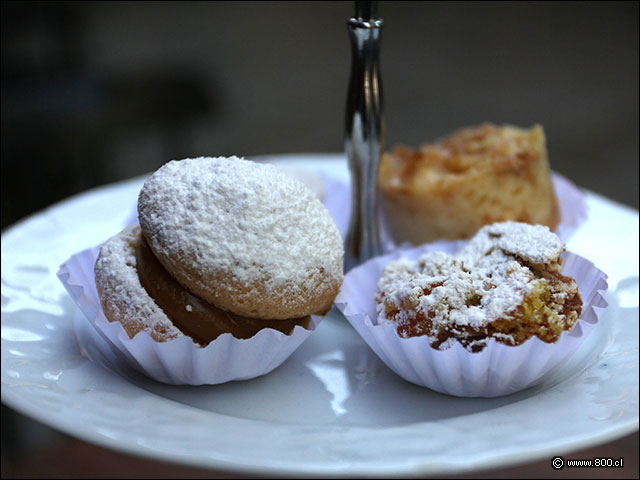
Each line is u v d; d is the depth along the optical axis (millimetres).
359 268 217
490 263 193
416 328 185
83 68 482
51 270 239
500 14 834
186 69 550
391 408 189
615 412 176
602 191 479
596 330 214
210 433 172
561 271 200
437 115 593
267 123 591
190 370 186
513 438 168
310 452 166
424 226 249
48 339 208
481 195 244
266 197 182
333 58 732
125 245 189
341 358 208
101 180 452
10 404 178
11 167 427
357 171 226
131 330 180
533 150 254
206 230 177
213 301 179
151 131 467
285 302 182
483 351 176
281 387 195
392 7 859
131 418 175
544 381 195
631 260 245
